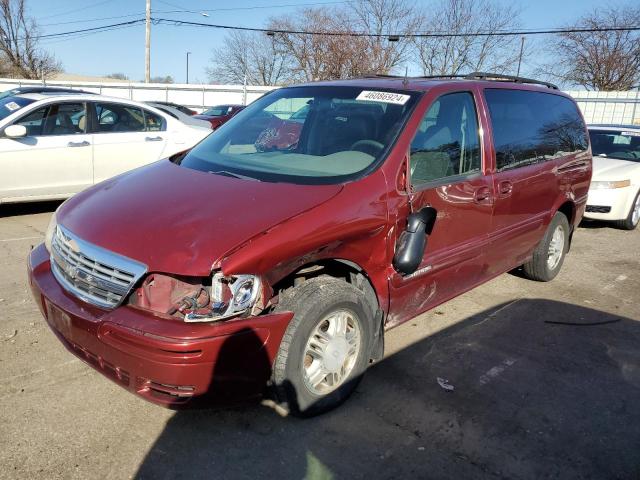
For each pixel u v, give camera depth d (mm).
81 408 3080
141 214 2877
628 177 8242
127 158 7805
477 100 4066
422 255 3229
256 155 3732
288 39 48562
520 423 3170
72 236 2900
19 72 50500
